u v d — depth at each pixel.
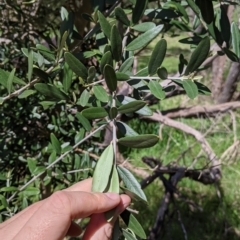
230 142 1.61
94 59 0.70
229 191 1.64
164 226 1.11
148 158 1.16
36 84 0.42
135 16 0.42
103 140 0.90
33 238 0.35
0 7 0.73
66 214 0.35
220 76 1.48
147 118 1.28
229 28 0.43
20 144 0.75
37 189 0.60
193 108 1.34
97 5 0.46
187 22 0.48
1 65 0.72
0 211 0.63
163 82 0.52
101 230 0.36
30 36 0.79
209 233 1.46
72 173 0.64
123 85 0.87
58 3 0.63
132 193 0.35
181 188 1.64
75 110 0.70
